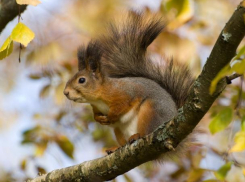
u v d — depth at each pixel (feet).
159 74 36.65
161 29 37.35
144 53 37.45
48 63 49.47
